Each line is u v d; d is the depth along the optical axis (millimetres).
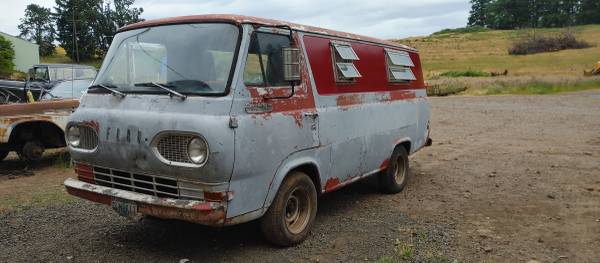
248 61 4809
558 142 12727
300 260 5094
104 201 5055
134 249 5328
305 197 5559
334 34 6152
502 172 9375
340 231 5988
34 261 5008
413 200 7449
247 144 4633
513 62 67312
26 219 6297
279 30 5230
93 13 72062
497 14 131750
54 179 8727
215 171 4430
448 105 24031
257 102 4797
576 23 118000
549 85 34562
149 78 5070
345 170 6234
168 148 4625
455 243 5625
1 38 53594
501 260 5160
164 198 4703
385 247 5480
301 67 5480
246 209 4750
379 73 7051
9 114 9133
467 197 7633
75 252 5242
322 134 5680
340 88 6098
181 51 5000
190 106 4590
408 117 7836
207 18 5070
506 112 20344
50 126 9836
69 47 75125
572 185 8281
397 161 7871
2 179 8727
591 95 28828
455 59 76625
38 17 89312
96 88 5359
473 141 13219
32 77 18000
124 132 4820
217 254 5207
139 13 74125
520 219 6516
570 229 6105
